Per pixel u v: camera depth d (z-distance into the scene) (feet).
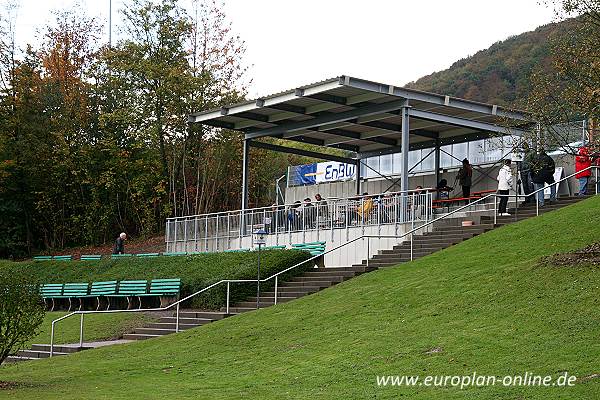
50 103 161.48
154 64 152.76
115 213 166.20
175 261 107.45
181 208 161.58
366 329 54.44
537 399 34.19
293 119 106.42
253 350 56.85
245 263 89.76
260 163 164.35
